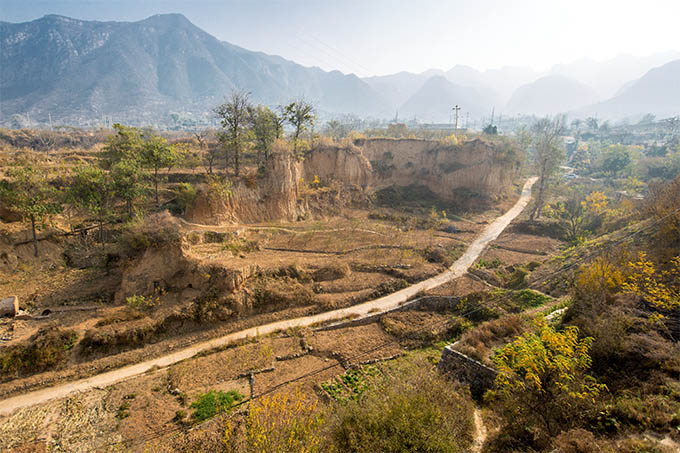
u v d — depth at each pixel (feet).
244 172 189.26
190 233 127.65
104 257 121.39
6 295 99.60
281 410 55.26
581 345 60.85
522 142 340.18
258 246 139.33
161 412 69.31
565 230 191.93
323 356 90.68
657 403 51.49
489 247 169.37
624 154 330.75
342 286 120.98
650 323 70.13
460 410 59.98
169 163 150.30
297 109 203.92
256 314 105.70
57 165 168.55
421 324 106.73
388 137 290.56
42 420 67.41
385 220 206.28
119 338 88.12
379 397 59.31
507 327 91.45
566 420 53.72
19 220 123.34
